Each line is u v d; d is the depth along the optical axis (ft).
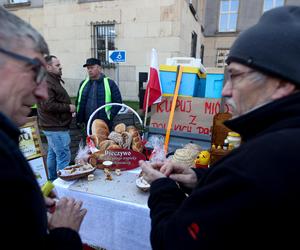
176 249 1.76
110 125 9.92
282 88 1.75
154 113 6.45
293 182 1.42
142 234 3.62
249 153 1.60
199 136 5.94
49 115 8.69
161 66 6.38
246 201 1.47
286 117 1.67
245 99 1.88
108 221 3.82
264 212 1.43
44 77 2.06
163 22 21.24
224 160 1.87
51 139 8.91
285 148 1.50
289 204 1.39
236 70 1.87
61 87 8.73
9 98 1.81
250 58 1.75
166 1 20.83
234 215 1.51
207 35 41.29
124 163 4.80
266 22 1.78
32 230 1.69
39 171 4.66
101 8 23.11
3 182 1.47
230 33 40.16
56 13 24.97
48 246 1.92
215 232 1.58
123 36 22.81
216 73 6.04
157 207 2.34
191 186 3.10
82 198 3.94
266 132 1.71
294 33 1.65
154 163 3.23
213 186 1.68
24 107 2.02
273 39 1.68
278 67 1.66
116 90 9.89
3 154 1.55
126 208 3.64
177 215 1.90
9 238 1.51
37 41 1.92
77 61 25.23
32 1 27.22
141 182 4.05
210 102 5.85
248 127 1.85
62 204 2.51
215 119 5.02
